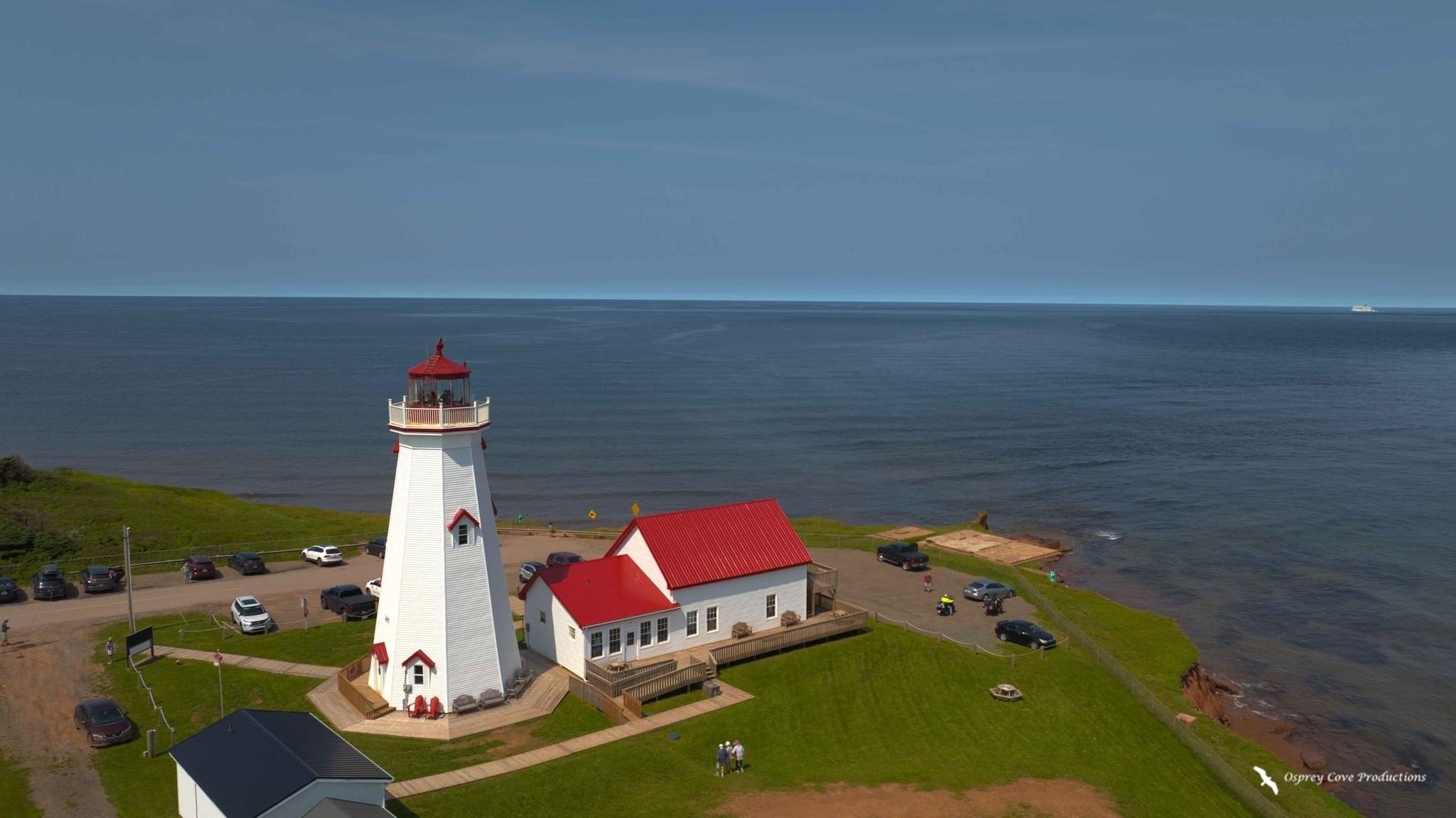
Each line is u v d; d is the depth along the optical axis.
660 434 149.88
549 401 184.88
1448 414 174.75
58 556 66.88
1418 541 90.56
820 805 37.22
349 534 77.19
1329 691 57.41
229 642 52.69
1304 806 40.06
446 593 43.25
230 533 75.25
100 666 48.50
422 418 42.62
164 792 36.06
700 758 40.81
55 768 37.91
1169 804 39.06
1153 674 54.34
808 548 77.12
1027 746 43.12
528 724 43.28
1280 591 76.06
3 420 156.62
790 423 161.12
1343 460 130.75
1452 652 63.84
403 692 43.59
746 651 50.94
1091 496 110.06
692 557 52.03
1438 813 43.94
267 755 32.38
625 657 48.91
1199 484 115.62
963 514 102.06
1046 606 61.72
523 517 88.56
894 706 46.47
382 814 31.16
